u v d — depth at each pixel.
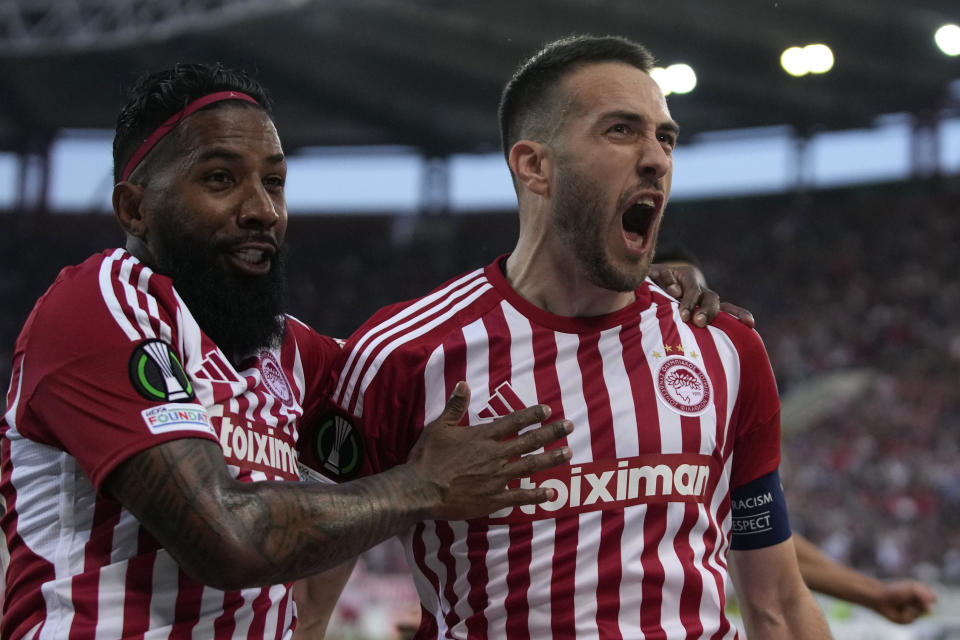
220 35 37.53
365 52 39.97
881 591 5.61
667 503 3.81
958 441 32.75
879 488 30.53
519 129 4.15
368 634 17.47
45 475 3.51
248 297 3.75
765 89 42.44
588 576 3.70
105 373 3.28
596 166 3.83
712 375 4.04
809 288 44.44
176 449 3.18
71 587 3.41
